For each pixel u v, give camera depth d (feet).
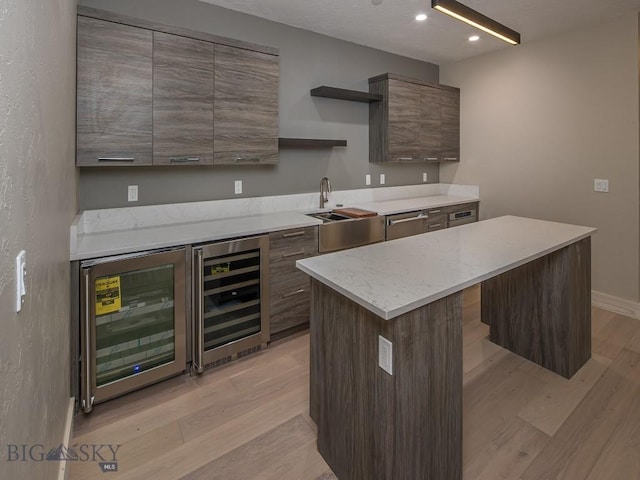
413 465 4.53
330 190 12.15
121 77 7.39
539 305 8.13
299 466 5.56
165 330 7.49
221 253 7.98
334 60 12.00
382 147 12.76
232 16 9.81
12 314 2.66
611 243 11.16
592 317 10.76
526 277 8.34
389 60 13.56
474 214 14.56
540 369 8.08
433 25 11.04
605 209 11.22
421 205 12.75
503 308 8.91
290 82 11.09
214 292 8.04
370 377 4.59
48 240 4.11
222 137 8.82
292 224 9.23
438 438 4.76
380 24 10.91
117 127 7.41
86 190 8.25
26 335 3.09
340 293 4.86
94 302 6.54
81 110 7.02
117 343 6.95
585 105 11.38
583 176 11.62
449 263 5.70
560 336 7.77
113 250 6.69
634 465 5.44
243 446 5.93
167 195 9.31
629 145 10.61
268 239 8.77
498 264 5.60
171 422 6.47
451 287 4.66
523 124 12.96
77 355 6.42
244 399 7.11
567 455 5.66
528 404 6.90
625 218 10.84
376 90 12.78
